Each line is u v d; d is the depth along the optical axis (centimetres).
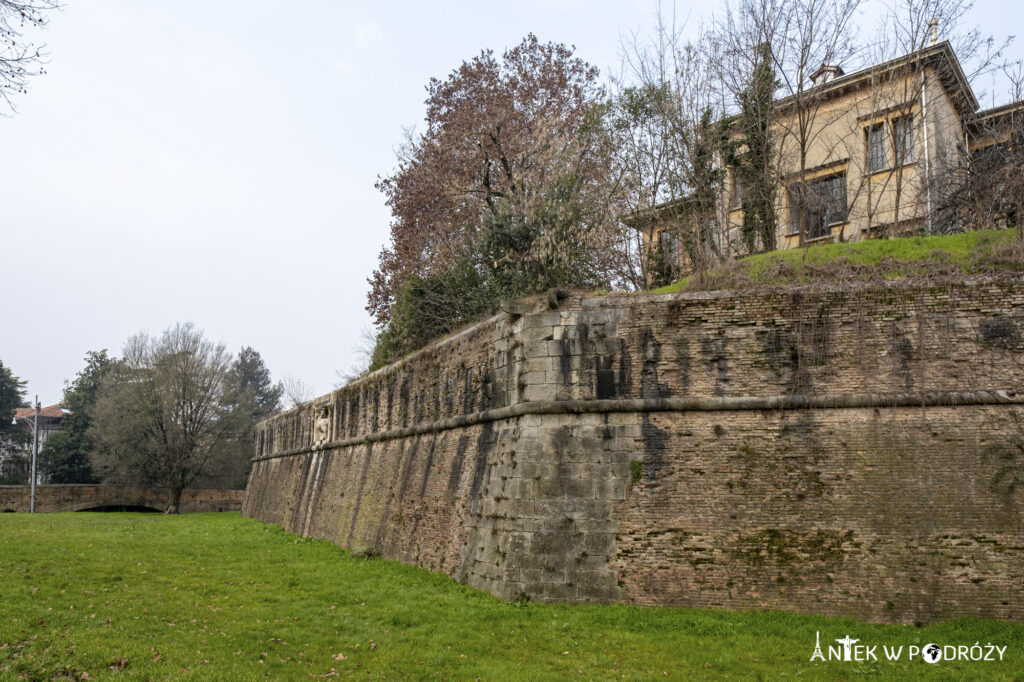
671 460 1661
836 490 1573
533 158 3438
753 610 1525
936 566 1493
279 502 4225
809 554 1545
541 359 1800
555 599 1611
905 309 1638
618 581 1602
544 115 3603
